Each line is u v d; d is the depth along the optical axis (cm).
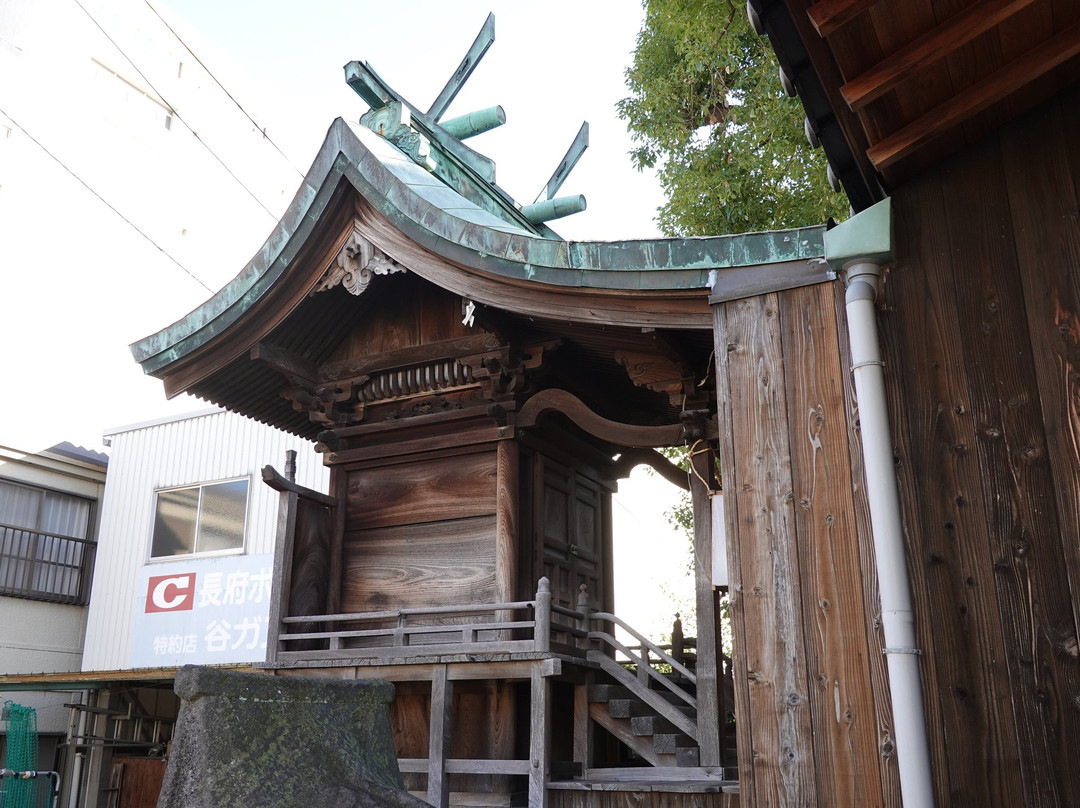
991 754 362
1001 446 389
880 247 420
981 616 377
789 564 443
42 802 1470
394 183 734
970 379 402
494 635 763
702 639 701
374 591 848
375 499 877
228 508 1681
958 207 423
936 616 384
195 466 1748
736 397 484
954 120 394
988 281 408
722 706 698
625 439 763
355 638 845
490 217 733
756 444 470
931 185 433
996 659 370
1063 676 357
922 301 420
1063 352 385
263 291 799
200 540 1691
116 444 1867
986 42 361
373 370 888
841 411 454
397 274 888
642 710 772
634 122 1345
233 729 339
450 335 870
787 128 1168
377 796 351
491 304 672
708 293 553
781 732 423
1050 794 349
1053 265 395
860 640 418
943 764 369
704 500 720
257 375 912
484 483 827
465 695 794
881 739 401
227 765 331
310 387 901
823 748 412
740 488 467
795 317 483
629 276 581
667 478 1013
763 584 446
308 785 347
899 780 392
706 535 714
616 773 723
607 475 1010
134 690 1509
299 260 788
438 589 816
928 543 393
